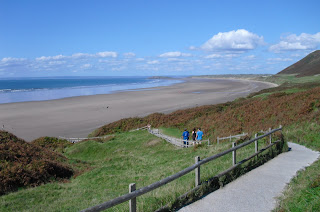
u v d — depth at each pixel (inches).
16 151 620.7
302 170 363.9
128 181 517.3
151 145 985.5
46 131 1450.5
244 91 3563.0
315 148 521.3
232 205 263.7
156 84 6230.3
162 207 251.9
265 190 300.0
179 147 898.1
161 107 2159.2
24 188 509.0
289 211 231.6
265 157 436.1
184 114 1386.6
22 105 2305.6
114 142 1089.4
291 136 622.2
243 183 326.3
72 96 3110.2
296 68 6200.8
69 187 524.1
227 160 445.4
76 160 765.9
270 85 4515.3
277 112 905.5
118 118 1747.0
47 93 3639.3
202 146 761.0
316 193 249.4
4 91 4124.0
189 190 289.9
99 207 191.5
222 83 6048.2
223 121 1052.5
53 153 761.0
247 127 908.0
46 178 568.1
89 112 1968.5
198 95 3063.5
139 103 2404.0
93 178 586.6
